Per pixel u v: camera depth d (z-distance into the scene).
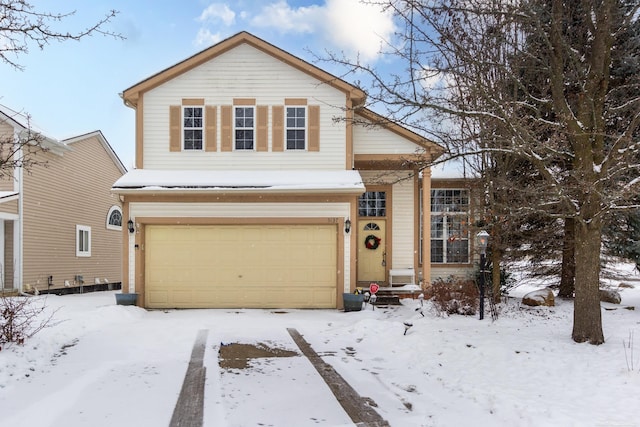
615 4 7.55
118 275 25.89
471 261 15.90
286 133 14.23
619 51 10.23
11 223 17.06
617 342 7.57
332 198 13.59
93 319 10.73
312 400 5.80
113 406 5.51
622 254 12.14
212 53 14.06
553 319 10.15
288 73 14.26
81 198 21.59
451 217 15.62
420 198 16.33
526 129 7.68
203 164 14.12
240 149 14.17
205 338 9.33
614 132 9.60
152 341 9.01
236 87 14.23
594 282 7.59
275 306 13.56
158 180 13.41
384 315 12.22
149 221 13.48
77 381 6.46
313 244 13.70
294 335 9.73
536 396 5.48
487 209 11.68
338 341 9.24
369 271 15.66
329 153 14.19
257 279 13.61
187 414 5.27
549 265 14.76
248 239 13.68
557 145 7.99
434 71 8.90
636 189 7.07
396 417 5.23
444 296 11.36
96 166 23.12
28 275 17.44
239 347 8.65
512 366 6.70
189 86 14.23
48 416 5.18
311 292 13.61
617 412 4.85
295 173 13.94
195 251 13.64
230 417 5.20
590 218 7.52
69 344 8.67
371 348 8.70
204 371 7.04
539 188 8.37
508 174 11.30
